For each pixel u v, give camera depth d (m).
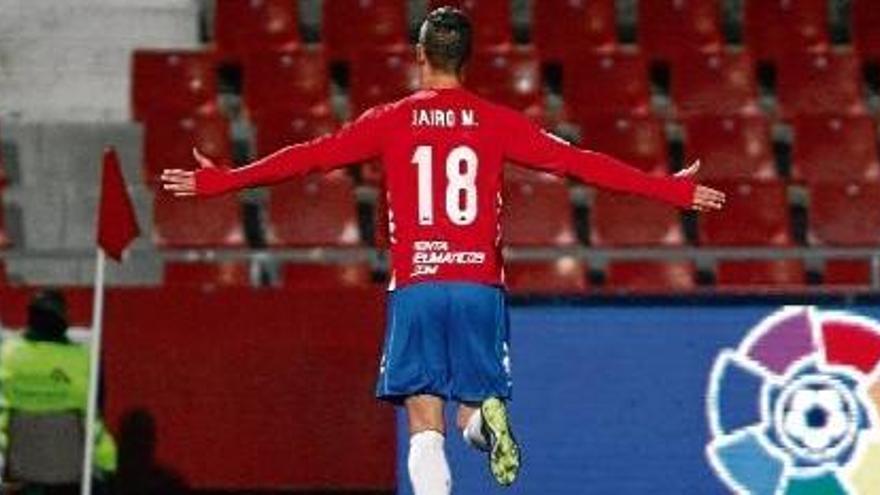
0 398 47.03
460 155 29.73
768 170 65.50
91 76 68.94
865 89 70.56
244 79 68.19
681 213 62.38
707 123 66.12
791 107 69.06
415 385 29.61
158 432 49.97
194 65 68.06
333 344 50.03
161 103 67.50
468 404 30.22
